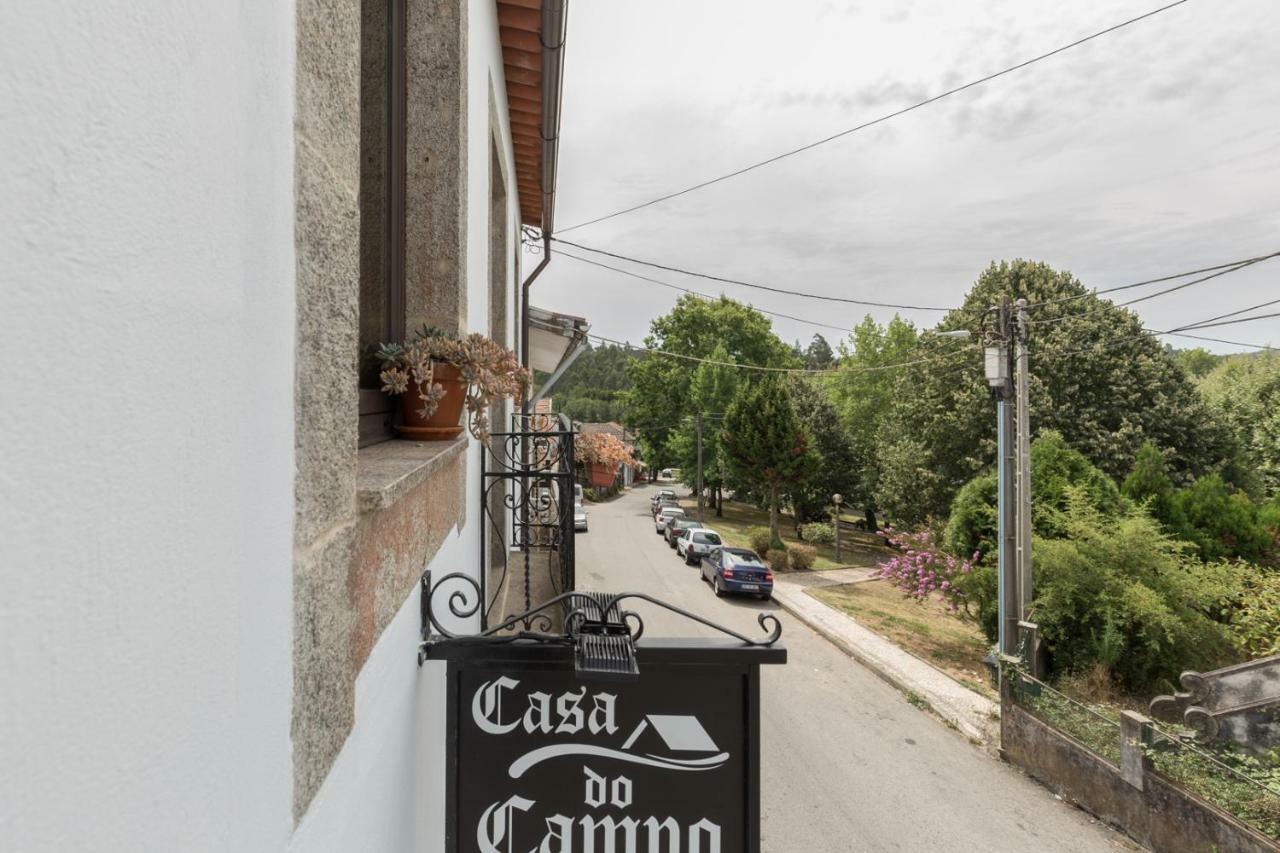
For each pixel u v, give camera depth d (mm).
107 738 449
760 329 41000
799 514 31656
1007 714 8664
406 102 2260
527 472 3447
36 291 379
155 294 514
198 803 573
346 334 1025
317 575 883
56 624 397
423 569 1635
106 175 449
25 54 371
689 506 43781
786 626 15422
